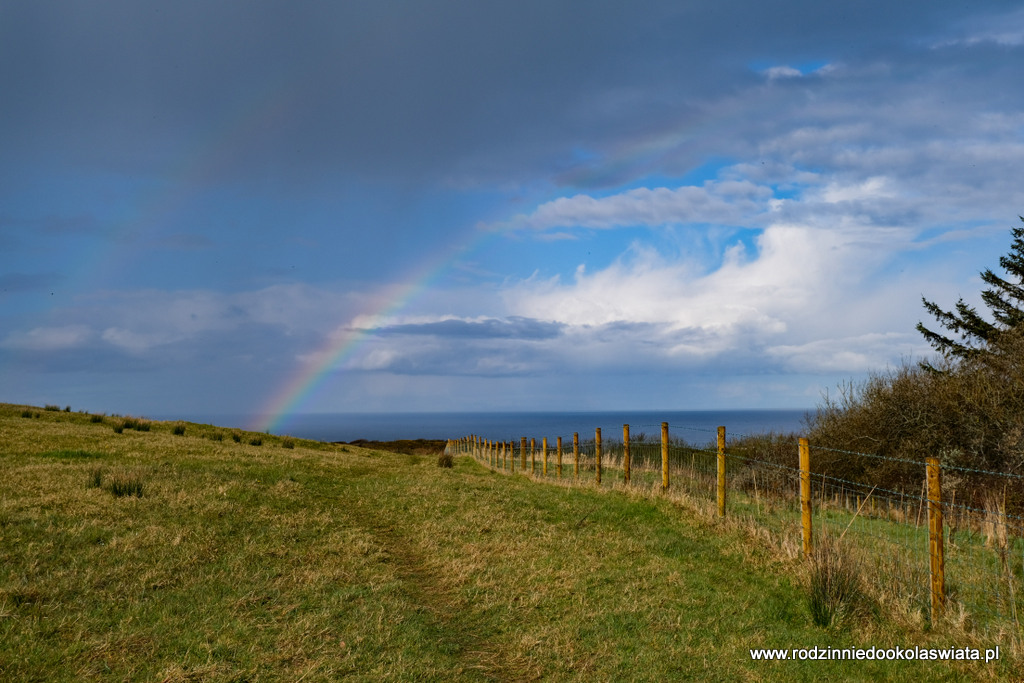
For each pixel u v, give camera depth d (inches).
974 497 534.0
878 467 702.5
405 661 232.2
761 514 510.6
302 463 880.9
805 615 281.7
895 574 306.8
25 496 428.8
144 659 218.8
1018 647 226.1
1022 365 639.8
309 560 366.3
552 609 295.0
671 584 324.5
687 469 785.6
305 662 226.4
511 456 1104.2
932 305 1066.7
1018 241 1023.0
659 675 227.3
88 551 331.0
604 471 890.7
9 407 1044.5
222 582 310.5
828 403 808.3
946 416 674.2
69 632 235.8
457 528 465.4
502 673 231.9
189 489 522.0
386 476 861.2
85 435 840.9
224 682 206.2
